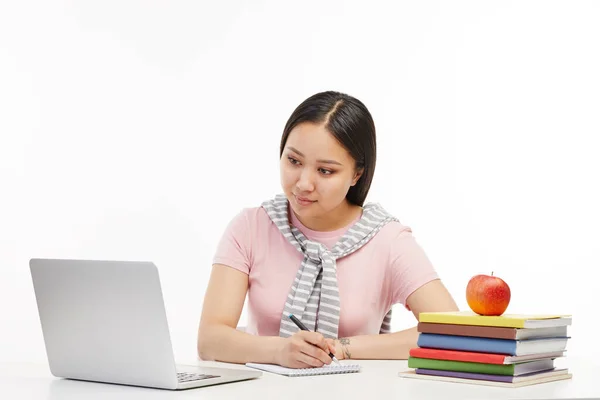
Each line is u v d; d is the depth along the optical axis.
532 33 3.95
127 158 4.12
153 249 4.11
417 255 2.40
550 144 3.94
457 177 4.01
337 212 2.43
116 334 1.71
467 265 3.99
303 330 2.01
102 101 4.10
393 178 4.04
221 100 4.12
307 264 2.37
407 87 4.03
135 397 1.57
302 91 4.09
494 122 3.97
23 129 4.05
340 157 2.20
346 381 1.76
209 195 4.13
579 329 3.90
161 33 4.12
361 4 4.05
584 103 3.91
